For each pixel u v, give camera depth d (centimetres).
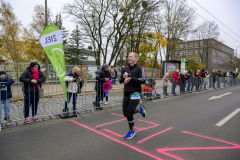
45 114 515
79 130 386
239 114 537
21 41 1672
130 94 326
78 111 538
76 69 493
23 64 1226
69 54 2502
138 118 488
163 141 324
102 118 488
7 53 1670
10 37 1658
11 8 1595
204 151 282
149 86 817
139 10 1667
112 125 424
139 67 324
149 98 806
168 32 2447
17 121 447
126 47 2270
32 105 451
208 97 911
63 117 480
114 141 324
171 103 729
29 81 417
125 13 1650
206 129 395
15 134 360
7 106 434
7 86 428
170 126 416
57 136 350
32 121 450
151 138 339
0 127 384
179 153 275
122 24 1712
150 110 592
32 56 1753
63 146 302
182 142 320
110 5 1641
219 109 610
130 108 322
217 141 325
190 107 644
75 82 508
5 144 310
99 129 393
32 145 306
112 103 687
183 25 2412
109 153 275
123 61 2578
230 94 1038
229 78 1784
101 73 596
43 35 536
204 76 1301
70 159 256
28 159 257
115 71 1178
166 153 275
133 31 1756
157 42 1870
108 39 1803
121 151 282
